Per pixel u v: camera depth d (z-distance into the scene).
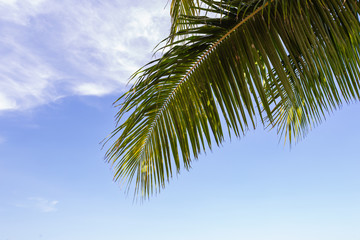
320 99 1.50
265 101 1.44
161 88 1.81
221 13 1.41
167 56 1.51
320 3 1.37
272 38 1.43
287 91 1.37
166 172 2.08
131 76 1.57
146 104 1.86
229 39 1.55
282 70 1.38
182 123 1.91
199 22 1.54
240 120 1.57
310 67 1.38
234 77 1.55
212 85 1.65
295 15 1.38
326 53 1.42
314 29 1.41
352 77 1.50
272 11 1.44
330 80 1.52
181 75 1.75
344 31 1.42
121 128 1.89
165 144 2.05
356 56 1.47
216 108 1.70
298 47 1.52
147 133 2.10
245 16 1.47
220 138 1.71
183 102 1.84
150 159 2.19
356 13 1.37
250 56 1.47
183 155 1.94
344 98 1.52
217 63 1.61
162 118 1.99
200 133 1.83
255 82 1.45
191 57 1.61
